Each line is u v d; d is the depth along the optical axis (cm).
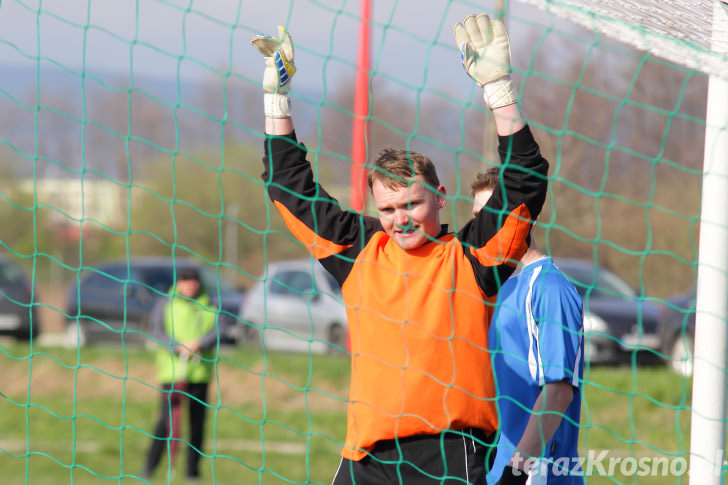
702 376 806
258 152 10031
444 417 710
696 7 773
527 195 697
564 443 775
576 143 2723
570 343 757
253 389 2711
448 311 718
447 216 3019
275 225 9312
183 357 1645
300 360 2967
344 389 2722
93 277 4041
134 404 2619
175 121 801
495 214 707
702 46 744
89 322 3969
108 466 1788
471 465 707
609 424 1977
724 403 800
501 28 695
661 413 2058
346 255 763
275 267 3834
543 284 775
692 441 812
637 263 3588
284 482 1650
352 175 2883
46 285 9300
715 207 799
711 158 747
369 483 733
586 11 661
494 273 714
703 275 808
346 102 7044
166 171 9512
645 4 744
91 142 11950
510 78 699
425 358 714
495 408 730
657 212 3416
